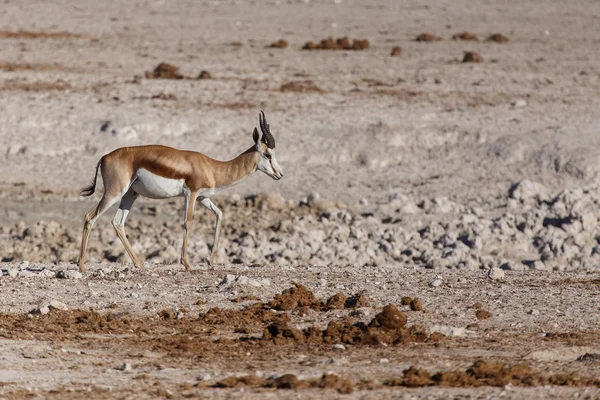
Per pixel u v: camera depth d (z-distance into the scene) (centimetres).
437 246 7081
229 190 8631
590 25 19300
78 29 17950
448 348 3784
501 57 14925
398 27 18838
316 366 3481
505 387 3141
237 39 16812
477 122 10169
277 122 10231
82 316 4181
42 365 3450
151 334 3988
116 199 5159
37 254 6781
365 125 9981
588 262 6706
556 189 8612
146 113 10456
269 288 4831
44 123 10031
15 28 17825
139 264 5381
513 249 7062
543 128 9888
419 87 12244
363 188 8725
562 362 3572
